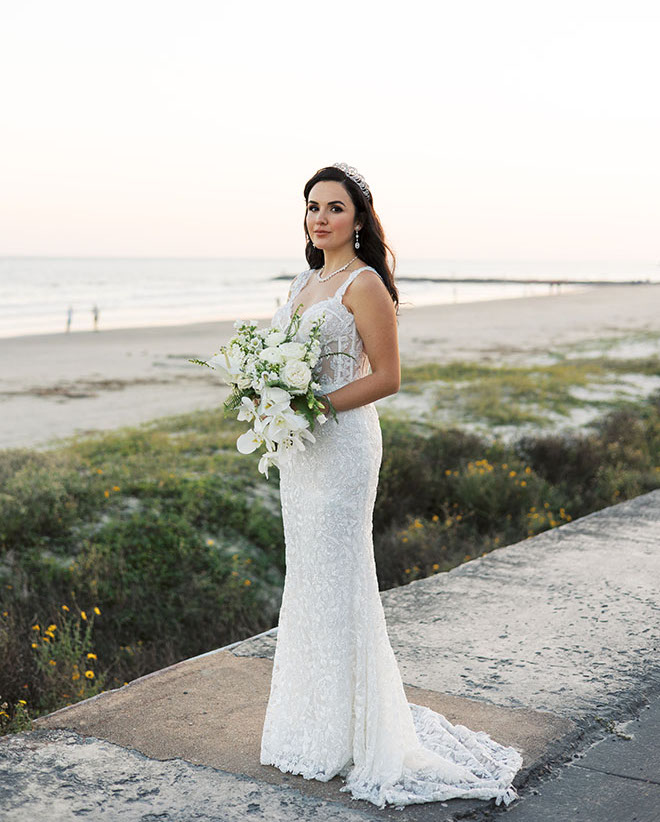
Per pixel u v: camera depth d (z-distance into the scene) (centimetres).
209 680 438
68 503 936
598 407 1777
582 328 4050
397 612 541
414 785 327
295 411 316
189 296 7162
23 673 576
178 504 977
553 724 382
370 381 328
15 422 1620
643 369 2342
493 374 2219
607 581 595
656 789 334
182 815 306
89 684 591
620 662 455
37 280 9794
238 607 776
